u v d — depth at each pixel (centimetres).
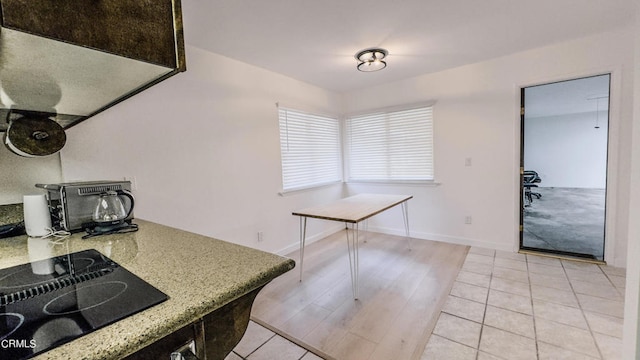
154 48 71
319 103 400
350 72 336
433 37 246
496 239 331
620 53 249
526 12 209
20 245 122
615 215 267
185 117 241
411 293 239
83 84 90
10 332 55
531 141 898
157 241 122
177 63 75
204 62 255
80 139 181
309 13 197
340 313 213
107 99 111
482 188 335
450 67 335
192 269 88
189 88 244
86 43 60
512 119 309
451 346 172
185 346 68
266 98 318
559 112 796
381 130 413
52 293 72
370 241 387
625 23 234
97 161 189
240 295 76
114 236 132
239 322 84
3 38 54
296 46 254
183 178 240
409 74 358
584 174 830
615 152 261
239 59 282
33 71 76
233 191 283
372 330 191
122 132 201
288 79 347
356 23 215
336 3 186
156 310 63
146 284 77
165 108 227
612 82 256
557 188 861
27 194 156
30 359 47
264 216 318
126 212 155
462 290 239
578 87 472
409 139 388
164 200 227
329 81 373
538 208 580
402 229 407
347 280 270
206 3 179
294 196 359
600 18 223
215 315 77
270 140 324
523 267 277
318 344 179
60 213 143
